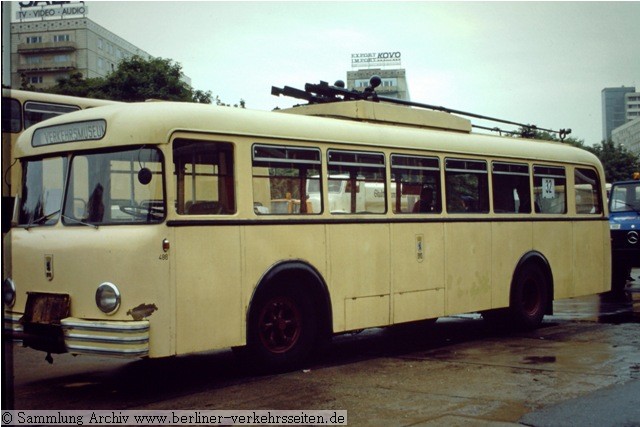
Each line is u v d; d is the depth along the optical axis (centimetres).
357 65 14350
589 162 1323
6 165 823
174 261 715
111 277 705
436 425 591
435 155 1026
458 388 727
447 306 1029
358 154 919
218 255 755
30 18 9262
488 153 1112
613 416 612
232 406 668
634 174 1916
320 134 872
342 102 992
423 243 995
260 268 796
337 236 882
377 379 780
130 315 696
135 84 3416
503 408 644
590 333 1120
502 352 951
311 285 855
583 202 1303
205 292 741
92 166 755
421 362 884
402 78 14200
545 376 780
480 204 1098
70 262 733
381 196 945
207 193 756
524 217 1166
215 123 767
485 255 1094
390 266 947
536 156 1204
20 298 775
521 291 1154
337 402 676
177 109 743
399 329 1230
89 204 750
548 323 1259
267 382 773
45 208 785
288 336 840
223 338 759
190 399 700
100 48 9550
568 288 1252
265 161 812
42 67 9212
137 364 908
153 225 711
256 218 795
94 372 854
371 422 604
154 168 722
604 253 1340
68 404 687
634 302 1625
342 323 885
